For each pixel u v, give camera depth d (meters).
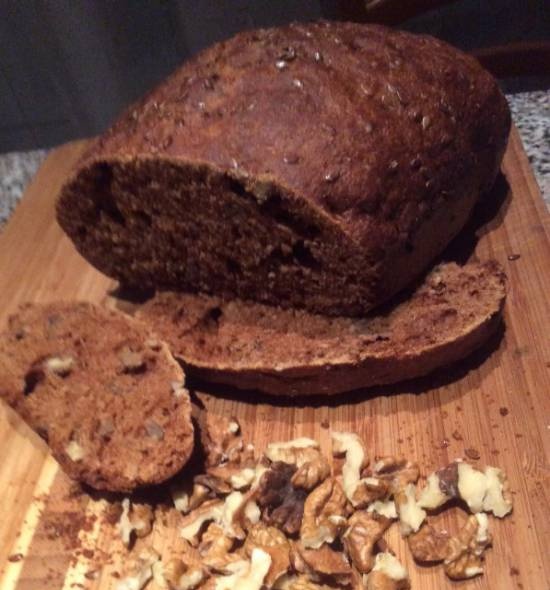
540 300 0.22
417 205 0.20
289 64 0.21
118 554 0.19
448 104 0.22
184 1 0.33
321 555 0.17
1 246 0.28
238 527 0.18
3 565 0.19
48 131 0.38
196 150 0.20
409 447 0.20
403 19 0.33
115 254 0.24
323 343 0.21
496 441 0.19
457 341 0.20
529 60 0.33
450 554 0.17
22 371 0.21
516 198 0.25
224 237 0.21
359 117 0.20
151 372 0.21
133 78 0.36
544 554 0.17
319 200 0.19
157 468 0.19
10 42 0.34
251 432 0.21
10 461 0.21
